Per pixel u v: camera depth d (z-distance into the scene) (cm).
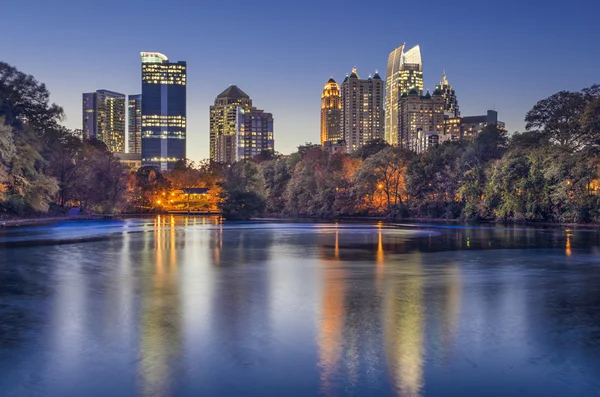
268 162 18050
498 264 3450
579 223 8400
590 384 1258
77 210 12550
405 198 12788
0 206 8456
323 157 15975
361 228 8144
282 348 1525
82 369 1355
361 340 1605
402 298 2261
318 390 1224
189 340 1606
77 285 2603
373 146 17425
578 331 1709
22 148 8450
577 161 7931
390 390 1224
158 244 5038
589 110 7675
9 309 2041
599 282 2688
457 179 11425
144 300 2219
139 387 1241
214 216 15700
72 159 12194
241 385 1255
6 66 9556
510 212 9562
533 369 1355
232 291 2433
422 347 1533
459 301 2197
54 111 10556
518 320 1858
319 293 2381
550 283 2661
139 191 18725
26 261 3622
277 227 8519
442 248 4603
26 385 1252
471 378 1296
